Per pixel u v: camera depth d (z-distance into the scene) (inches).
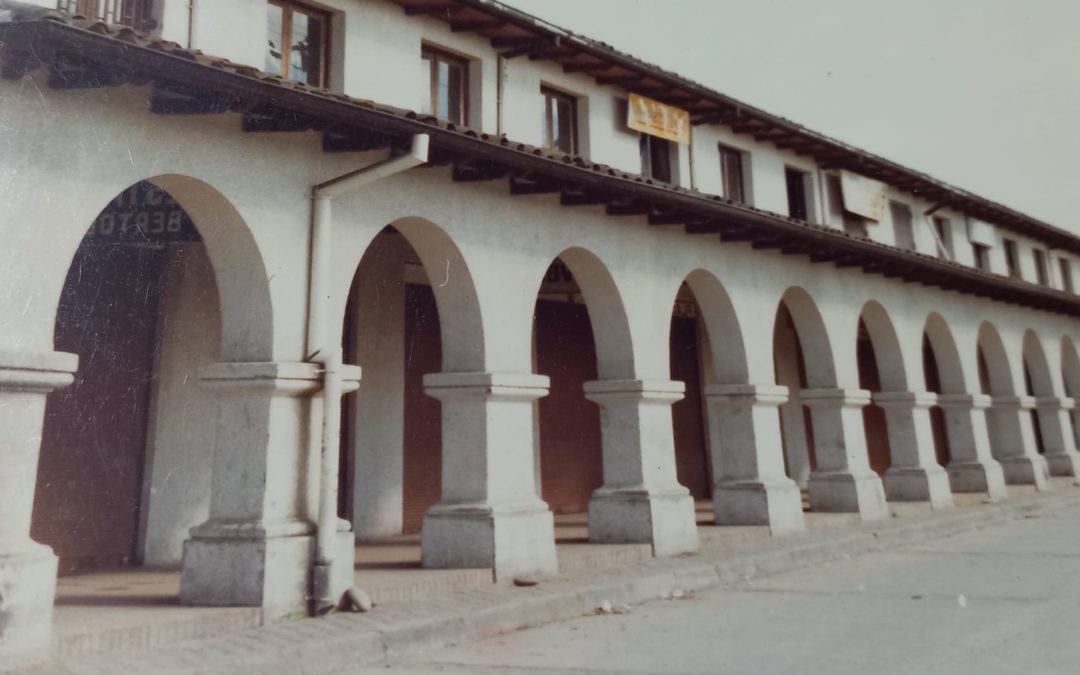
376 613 251.9
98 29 204.4
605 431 390.6
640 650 230.1
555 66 425.4
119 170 225.5
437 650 236.5
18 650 187.3
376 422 434.3
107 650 205.9
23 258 203.8
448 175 319.3
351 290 437.4
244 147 257.6
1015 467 706.2
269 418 253.0
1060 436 765.9
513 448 326.0
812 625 256.5
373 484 427.5
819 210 586.6
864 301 549.3
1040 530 492.4
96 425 333.1
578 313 570.6
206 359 358.9
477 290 322.0
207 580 243.8
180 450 347.9
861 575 354.6
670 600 310.5
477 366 321.7
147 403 349.7
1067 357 824.9
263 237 259.0
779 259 486.0
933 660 207.6
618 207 378.3
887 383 583.8
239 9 309.6
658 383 385.7
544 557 322.0
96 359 335.6
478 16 366.9
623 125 457.1
